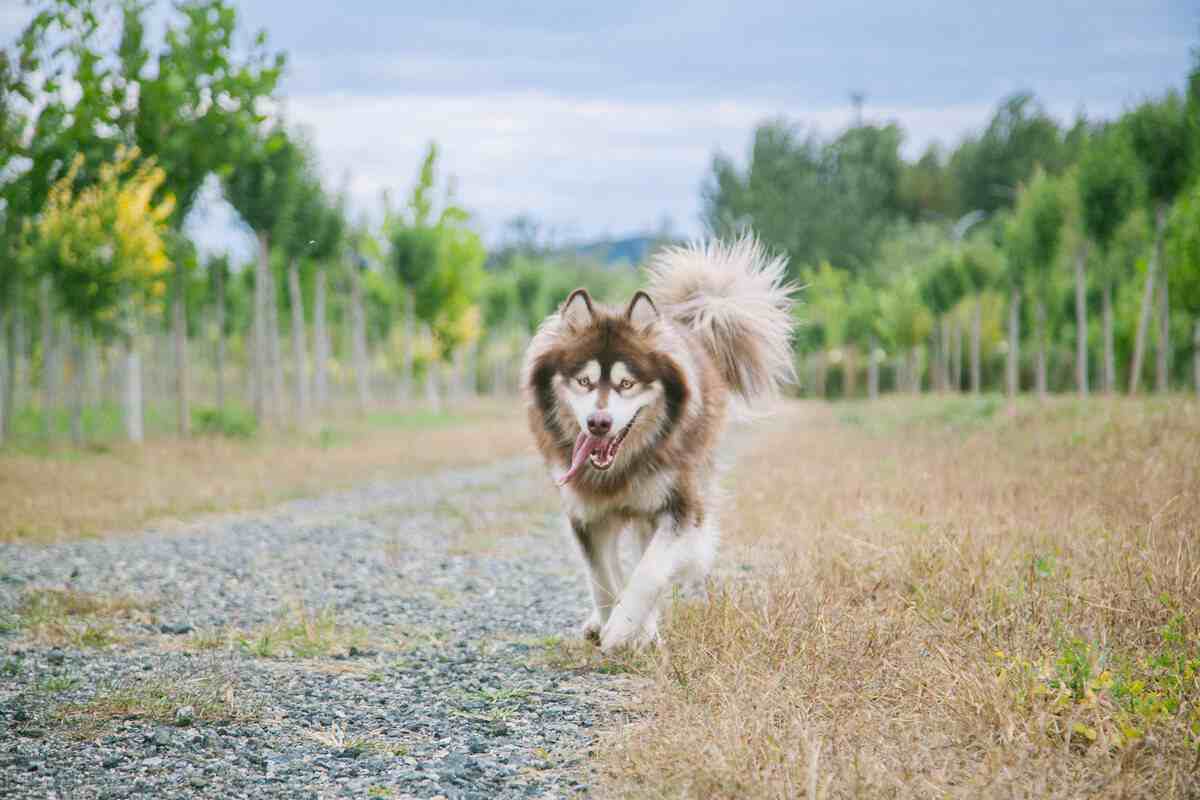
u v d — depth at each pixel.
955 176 74.62
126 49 12.41
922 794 3.24
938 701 3.96
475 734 4.20
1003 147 71.81
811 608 5.11
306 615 6.32
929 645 4.59
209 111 13.79
